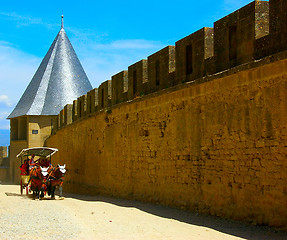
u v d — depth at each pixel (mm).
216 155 11039
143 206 13656
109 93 19969
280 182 8867
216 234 8672
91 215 11477
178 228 9414
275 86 9070
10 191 25766
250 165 9758
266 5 10297
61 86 44938
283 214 8758
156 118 14328
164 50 14391
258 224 9406
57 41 48906
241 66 9992
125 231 9031
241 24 10680
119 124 17688
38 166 19047
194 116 12070
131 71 17172
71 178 25969
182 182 12656
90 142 22000
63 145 28781
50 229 8969
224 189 10680
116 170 17922
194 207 11922
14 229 8883
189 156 12344
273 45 9648
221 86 10836
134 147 16078
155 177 14336
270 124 9188
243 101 10031
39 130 41844
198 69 12445
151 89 15320
